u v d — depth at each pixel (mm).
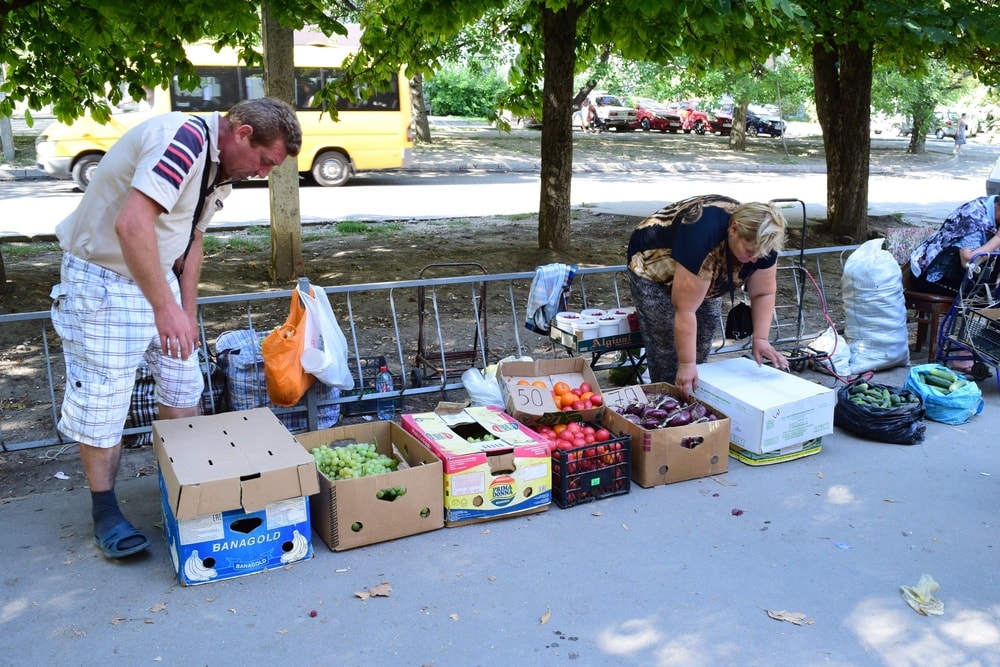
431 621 3117
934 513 3996
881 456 4648
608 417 4426
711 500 4105
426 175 21078
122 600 3213
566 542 3697
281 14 5934
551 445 4102
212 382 4953
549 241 9711
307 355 4422
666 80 25656
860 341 6098
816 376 5992
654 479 4219
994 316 5465
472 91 39250
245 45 7555
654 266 4695
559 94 9203
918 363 6340
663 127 35281
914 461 4578
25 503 3992
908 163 28578
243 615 3133
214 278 8375
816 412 4566
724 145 30125
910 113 29781
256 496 3260
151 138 3162
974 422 5156
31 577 3355
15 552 3539
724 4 5094
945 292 6164
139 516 3883
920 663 2939
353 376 5312
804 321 7414
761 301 4738
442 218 12961
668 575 3443
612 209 14422
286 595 3268
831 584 3402
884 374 6012
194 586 3311
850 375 5918
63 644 2947
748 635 3066
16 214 12867
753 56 7590
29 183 17469
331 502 3506
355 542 3604
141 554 3551
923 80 26562
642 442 4184
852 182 11289
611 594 3305
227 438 3559
